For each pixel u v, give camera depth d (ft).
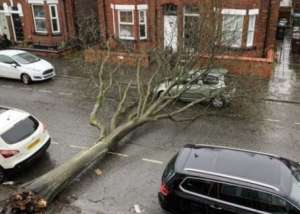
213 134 42.24
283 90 54.29
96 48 63.00
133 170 35.45
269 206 24.63
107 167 35.96
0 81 62.44
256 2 60.13
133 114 42.78
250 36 63.26
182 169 27.02
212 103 49.37
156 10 67.51
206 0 51.29
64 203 30.81
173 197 27.14
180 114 47.62
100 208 30.19
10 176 34.86
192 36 45.96
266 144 39.68
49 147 39.99
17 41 83.15
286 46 75.51
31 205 28.27
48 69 60.85
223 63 56.03
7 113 36.22
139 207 30.25
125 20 70.54
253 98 51.03
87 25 72.02
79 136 42.34
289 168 27.12
